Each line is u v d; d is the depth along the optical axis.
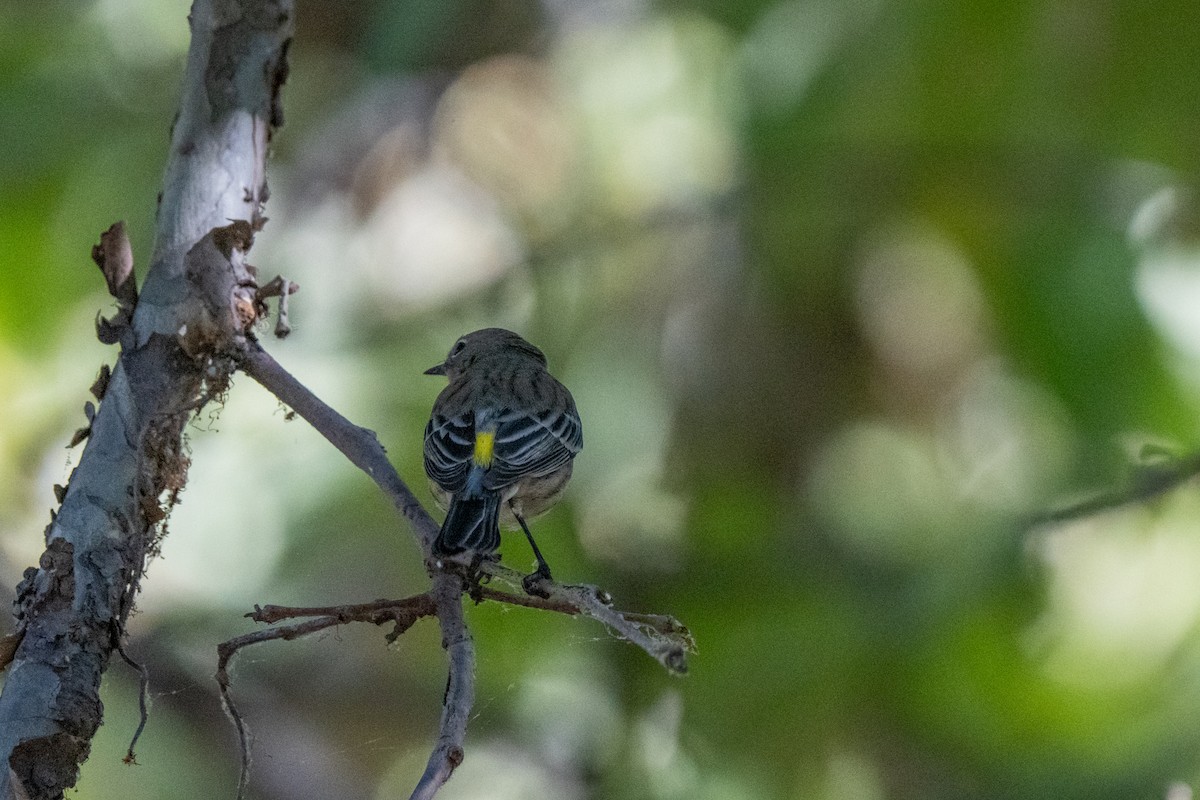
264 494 12.83
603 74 15.12
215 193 6.56
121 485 6.17
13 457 13.26
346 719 14.27
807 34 11.17
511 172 15.23
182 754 13.30
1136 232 11.72
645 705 13.10
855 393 14.84
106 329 6.43
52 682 5.70
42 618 5.84
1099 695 11.92
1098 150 11.66
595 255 13.98
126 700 13.08
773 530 13.17
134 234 12.76
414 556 13.48
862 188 12.69
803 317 14.71
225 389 6.54
